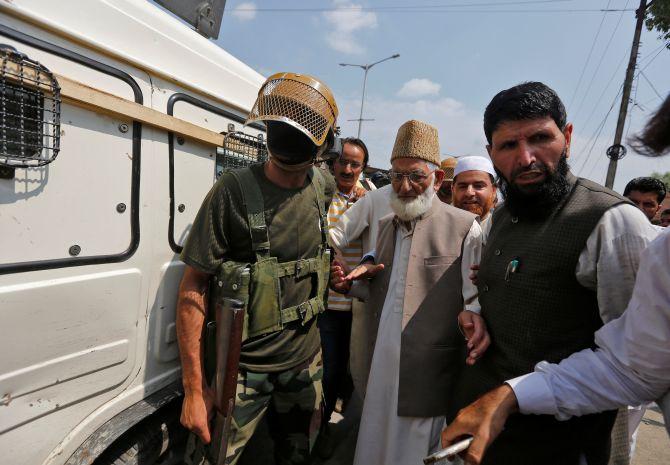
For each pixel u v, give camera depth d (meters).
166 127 1.53
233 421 1.55
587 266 1.06
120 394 1.45
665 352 0.84
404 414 1.79
